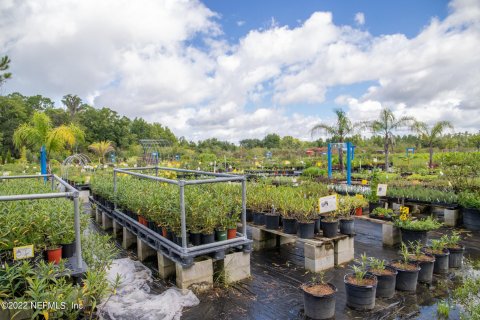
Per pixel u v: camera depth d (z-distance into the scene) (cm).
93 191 855
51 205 391
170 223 468
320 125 1920
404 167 1958
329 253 514
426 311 377
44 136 1338
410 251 581
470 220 753
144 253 559
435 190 891
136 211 579
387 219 650
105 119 5272
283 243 652
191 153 3116
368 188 1061
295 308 391
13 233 338
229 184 763
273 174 1967
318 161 2366
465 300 350
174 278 478
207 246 443
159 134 6234
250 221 691
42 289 283
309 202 580
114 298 399
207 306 394
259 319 365
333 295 363
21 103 4884
